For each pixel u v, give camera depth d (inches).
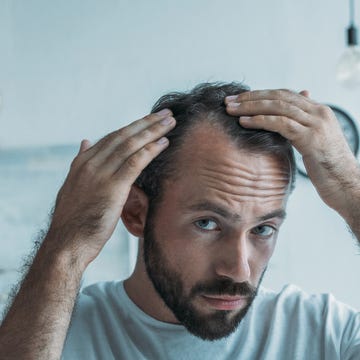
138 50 122.9
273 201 42.7
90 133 123.5
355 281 115.3
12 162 122.2
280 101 43.8
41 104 124.8
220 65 120.2
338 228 115.9
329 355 48.0
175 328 47.9
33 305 42.5
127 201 48.4
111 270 117.8
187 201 42.8
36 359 41.2
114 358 48.4
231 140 42.3
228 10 120.3
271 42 118.8
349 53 103.7
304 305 51.3
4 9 126.9
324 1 117.8
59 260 43.3
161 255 44.8
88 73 124.0
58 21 125.0
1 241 121.3
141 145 43.6
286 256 116.3
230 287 43.1
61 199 44.9
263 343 49.1
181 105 45.3
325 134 44.6
